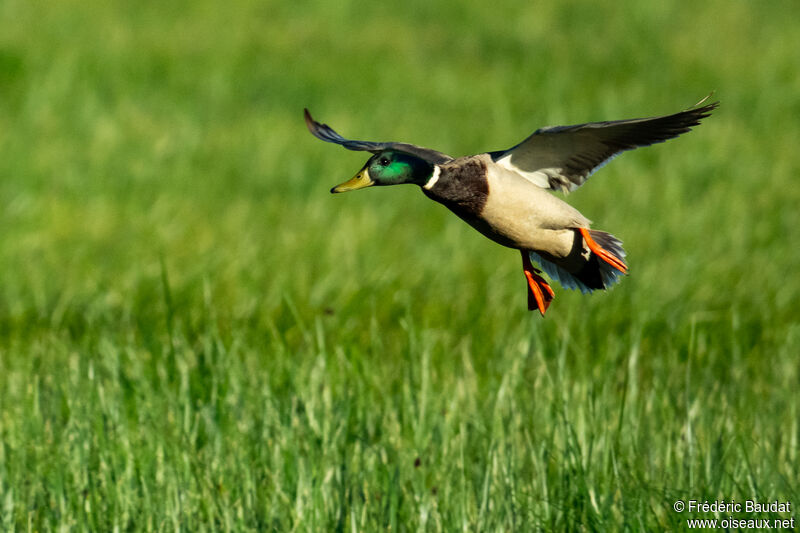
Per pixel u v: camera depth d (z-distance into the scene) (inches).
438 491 317.7
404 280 542.6
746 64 1190.3
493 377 393.4
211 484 317.7
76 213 632.4
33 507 320.2
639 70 1176.8
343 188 287.1
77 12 1251.8
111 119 857.5
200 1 1376.7
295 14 1360.7
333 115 932.6
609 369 404.2
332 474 322.3
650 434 351.6
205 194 690.8
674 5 1475.1
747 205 689.6
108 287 519.5
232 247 579.8
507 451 334.0
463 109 990.4
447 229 624.4
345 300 512.7
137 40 1154.7
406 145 304.3
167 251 573.0
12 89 925.2
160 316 486.9
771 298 532.1
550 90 1079.0
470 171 285.1
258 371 400.5
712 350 449.1
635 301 506.6
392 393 403.2
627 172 770.2
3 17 1183.6
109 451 332.5
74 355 411.2
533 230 290.4
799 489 321.4
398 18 1384.1
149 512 304.8
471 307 510.9
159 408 361.4
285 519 307.0
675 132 279.1
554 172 296.8
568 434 329.4
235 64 1099.9
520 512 310.2
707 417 362.3
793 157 833.5
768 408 385.4
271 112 940.6
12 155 735.1
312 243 591.2
